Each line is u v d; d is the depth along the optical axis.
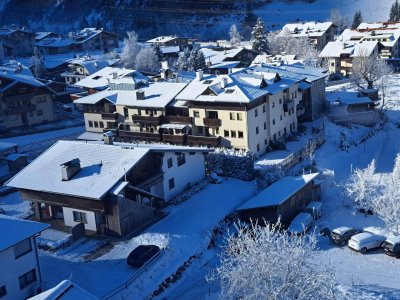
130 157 47.62
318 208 50.69
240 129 64.38
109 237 45.06
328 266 38.84
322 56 126.12
